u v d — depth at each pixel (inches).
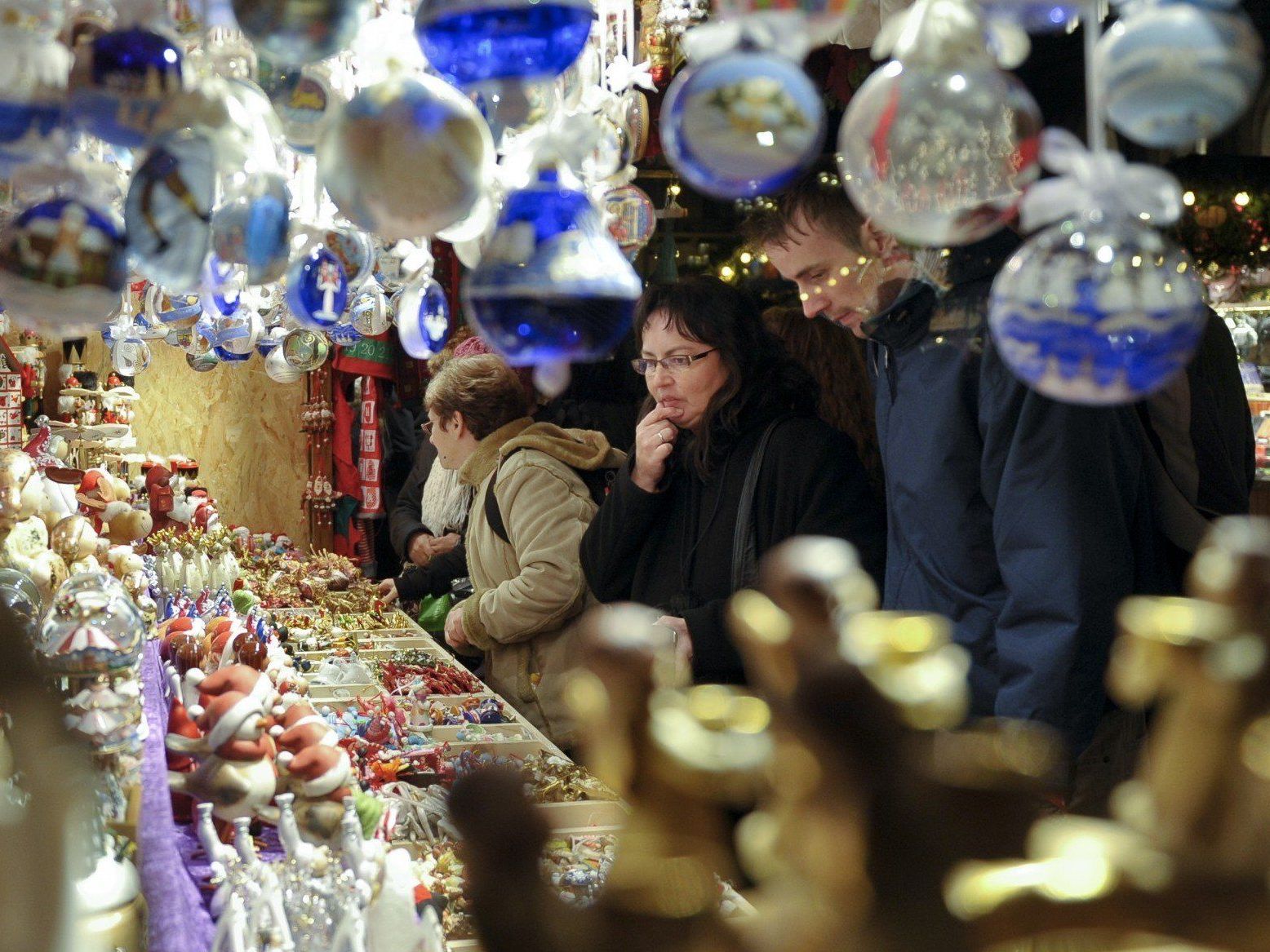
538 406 154.5
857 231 72.4
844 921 16.0
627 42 67.2
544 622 130.6
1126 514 69.4
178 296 98.7
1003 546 68.6
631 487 107.6
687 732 17.8
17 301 40.5
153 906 51.2
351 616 168.4
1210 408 78.3
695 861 17.7
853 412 103.2
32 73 38.7
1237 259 196.1
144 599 104.9
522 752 102.5
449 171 39.1
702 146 34.7
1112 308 30.9
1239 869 15.7
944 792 16.0
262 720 60.8
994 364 69.6
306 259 58.0
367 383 229.3
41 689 20.2
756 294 162.7
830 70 117.1
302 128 46.7
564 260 42.1
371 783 87.1
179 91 40.4
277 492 243.1
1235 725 16.0
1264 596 16.3
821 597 16.8
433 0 38.9
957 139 32.4
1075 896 15.6
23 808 19.3
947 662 16.7
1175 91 29.7
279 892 53.2
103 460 171.8
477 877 18.4
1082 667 66.6
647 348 104.6
